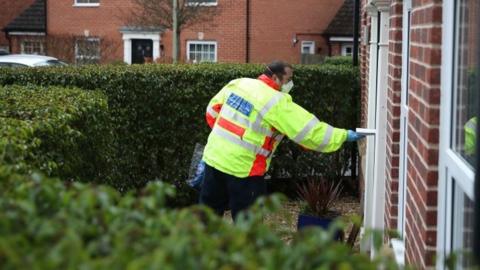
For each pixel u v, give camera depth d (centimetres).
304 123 714
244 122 744
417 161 483
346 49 3338
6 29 3528
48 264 229
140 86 1117
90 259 244
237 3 3278
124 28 3362
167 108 1133
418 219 472
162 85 1126
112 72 1107
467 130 386
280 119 720
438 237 430
